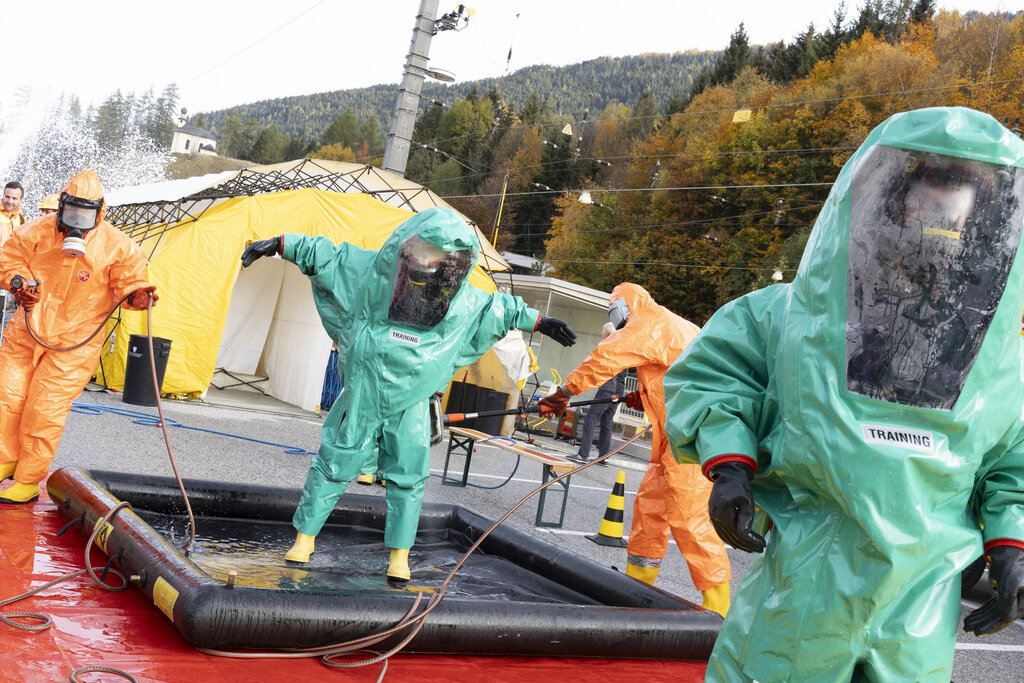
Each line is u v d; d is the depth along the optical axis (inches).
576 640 147.9
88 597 137.6
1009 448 88.2
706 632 159.5
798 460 85.9
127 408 414.6
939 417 82.8
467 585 180.2
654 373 199.6
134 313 468.4
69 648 115.8
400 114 731.4
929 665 82.7
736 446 91.0
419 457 166.2
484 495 369.1
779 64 2369.6
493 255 629.3
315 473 165.2
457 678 132.9
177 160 4761.3
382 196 573.3
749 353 98.3
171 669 115.5
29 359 180.7
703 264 1653.5
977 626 86.6
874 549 80.9
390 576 166.9
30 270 176.4
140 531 147.9
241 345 624.7
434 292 158.9
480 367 600.4
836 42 2268.7
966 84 1483.8
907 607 82.0
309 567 167.8
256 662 124.6
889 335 83.7
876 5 2260.1
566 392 202.5
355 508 213.2
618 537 310.8
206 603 121.4
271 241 163.8
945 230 83.5
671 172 1829.5
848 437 82.6
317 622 128.3
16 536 162.6
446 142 3171.8
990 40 1558.8
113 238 177.8
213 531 188.5
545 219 2532.0
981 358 84.0
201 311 482.6
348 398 161.8
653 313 201.8
